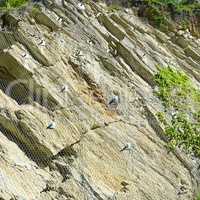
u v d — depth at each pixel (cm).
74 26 2331
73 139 1766
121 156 1798
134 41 2495
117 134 1875
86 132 1816
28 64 1945
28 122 1719
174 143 1997
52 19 2262
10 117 1716
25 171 1585
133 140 1894
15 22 2150
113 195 1636
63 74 2009
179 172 1881
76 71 2081
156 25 2836
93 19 2455
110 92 2073
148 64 2375
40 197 1529
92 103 1977
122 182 1712
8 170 1540
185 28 2927
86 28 2364
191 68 2609
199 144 2059
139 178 1758
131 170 1773
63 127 1788
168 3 2950
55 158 1686
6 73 1948
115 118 1966
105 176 1702
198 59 2728
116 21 2581
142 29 2673
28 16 2212
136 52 2384
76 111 1883
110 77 2172
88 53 2216
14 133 1702
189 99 2331
